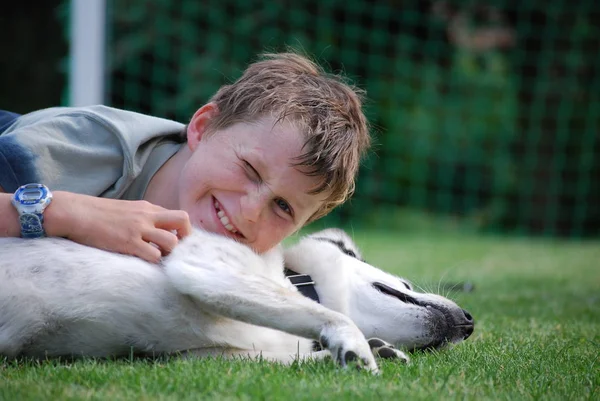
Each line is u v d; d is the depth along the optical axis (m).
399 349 4.56
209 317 4.03
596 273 10.74
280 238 4.31
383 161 19.06
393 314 4.57
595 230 19.59
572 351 4.59
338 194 4.45
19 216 4.03
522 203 19.59
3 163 4.26
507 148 19.58
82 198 4.14
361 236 17.00
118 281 3.88
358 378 3.38
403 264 11.20
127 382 3.21
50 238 4.05
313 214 4.56
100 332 3.89
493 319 6.31
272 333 4.29
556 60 19.53
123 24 16.94
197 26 17.47
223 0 17.62
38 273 3.82
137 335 3.94
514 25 19.66
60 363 3.80
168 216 4.09
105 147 4.56
